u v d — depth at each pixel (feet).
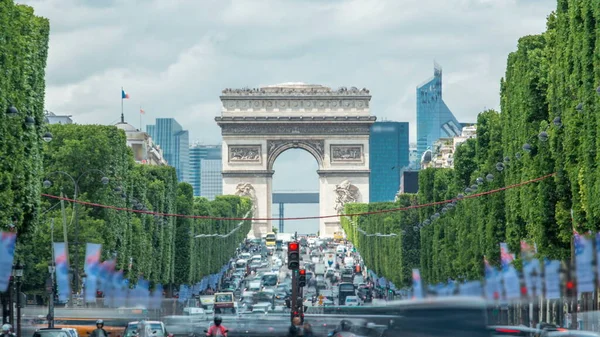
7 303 456.04
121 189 605.31
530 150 506.89
